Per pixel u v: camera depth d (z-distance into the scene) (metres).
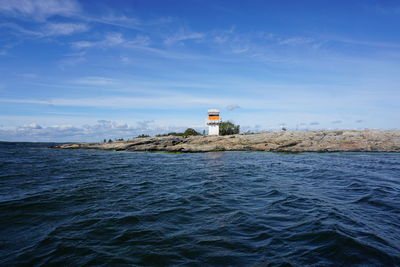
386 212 7.44
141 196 9.91
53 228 6.45
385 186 11.30
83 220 7.04
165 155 34.00
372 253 4.85
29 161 24.98
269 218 7.04
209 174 15.84
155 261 4.71
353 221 6.62
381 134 40.16
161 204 8.69
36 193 10.39
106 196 9.90
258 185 12.02
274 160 25.19
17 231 6.29
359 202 8.60
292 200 8.98
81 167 19.88
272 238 5.67
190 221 6.91
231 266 4.50
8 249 5.28
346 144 37.84
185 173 16.36
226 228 6.34
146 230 6.26
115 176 15.16
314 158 27.25
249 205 8.45
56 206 8.46
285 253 4.95
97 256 4.93
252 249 5.15
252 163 22.39
